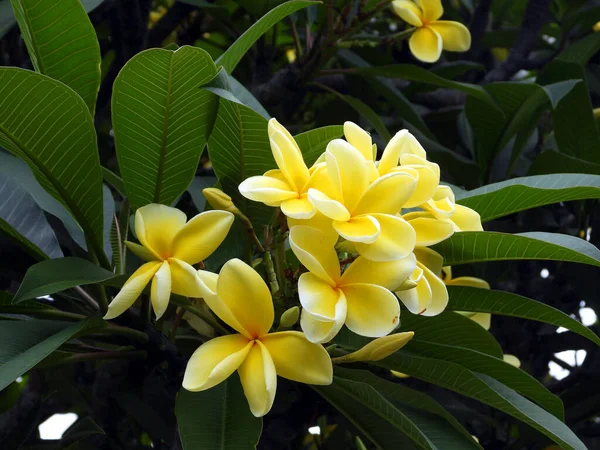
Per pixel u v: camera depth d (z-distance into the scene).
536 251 0.61
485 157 1.07
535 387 0.65
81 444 0.85
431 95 1.28
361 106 1.04
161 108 0.59
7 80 0.54
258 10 1.08
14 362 0.54
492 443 0.98
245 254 0.63
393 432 0.65
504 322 1.06
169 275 0.52
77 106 0.57
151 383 0.85
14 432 0.78
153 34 1.20
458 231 0.60
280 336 0.52
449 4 1.34
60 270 0.58
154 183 0.63
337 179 0.52
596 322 1.17
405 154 0.57
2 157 0.76
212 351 0.52
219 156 0.63
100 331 0.63
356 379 0.63
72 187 0.61
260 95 1.05
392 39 0.97
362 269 0.52
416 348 0.66
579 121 0.97
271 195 0.53
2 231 0.66
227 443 0.56
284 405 0.75
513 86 0.95
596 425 0.99
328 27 0.98
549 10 1.38
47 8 0.60
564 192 0.62
